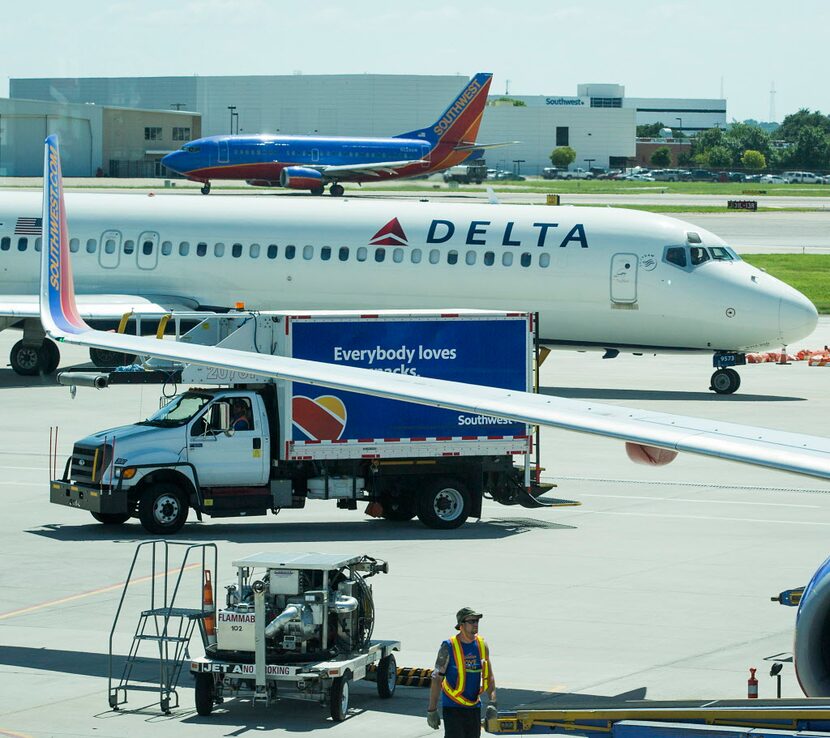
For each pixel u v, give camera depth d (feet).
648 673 188.65
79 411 436.76
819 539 282.56
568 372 555.69
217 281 510.99
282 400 285.02
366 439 288.30
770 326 474.90
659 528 294.46
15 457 364.79
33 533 283.18
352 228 505.25
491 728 125.08
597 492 337.93
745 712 114.01
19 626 214.48
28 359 510.99
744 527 295.28
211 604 187.01
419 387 108.68
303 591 179.63
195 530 290.35
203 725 171.01
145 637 185.78
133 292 513.86
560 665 192.44
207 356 121.80
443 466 293.02
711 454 94.17
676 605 227.20
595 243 485.15
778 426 412.98
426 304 499.92
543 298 489.26
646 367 575.38
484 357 306.14
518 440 295.89
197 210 518.37
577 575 249.14
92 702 179.01
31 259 517.14
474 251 493.77
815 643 110.11
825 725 110.93
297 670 172.04
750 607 225.56
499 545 276.00
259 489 286.05
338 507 300.81
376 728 170.19
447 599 230.89
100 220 516.73
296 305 509.76
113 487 277.03
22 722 169.58
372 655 180.65
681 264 479.82
